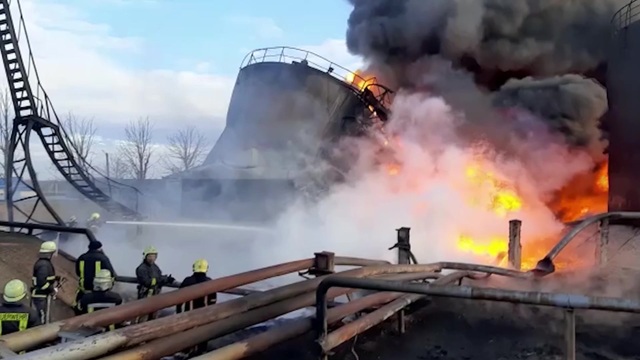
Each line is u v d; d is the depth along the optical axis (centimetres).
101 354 330
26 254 1066
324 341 466
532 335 689
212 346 637
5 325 507
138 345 371
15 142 1694
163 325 384
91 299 652
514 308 806
